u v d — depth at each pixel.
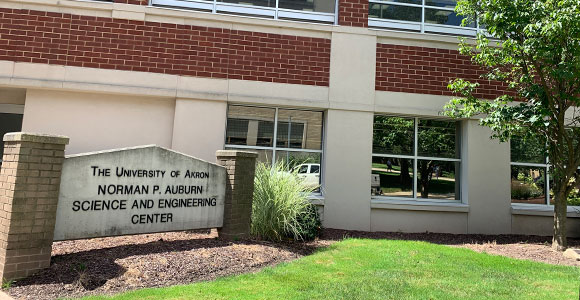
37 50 9.06
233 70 9.68
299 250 6.89
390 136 10.38
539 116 7.32
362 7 10.32
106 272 4.91
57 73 9.05
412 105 10.14
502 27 7.73
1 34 9.01
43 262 4.82
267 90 9.73
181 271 5.19
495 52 8.09
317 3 10.53
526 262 6.56
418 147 10.48
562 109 7.86
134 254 5.59
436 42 10.38
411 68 10.27
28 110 9.05
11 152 4.75
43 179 4.84
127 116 9.42
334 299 4.36
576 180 7.93
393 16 10.70
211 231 7.68
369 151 9.92
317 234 8.38
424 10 10.77
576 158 7.89
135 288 4.63
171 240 6.73
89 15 9.33
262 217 7.32
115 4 9.37
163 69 9.44
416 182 10.31
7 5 9.09
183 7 10.12
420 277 5.37
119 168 5.72
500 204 10.12
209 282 4.89
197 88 9.50
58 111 9.16
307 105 9.80
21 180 4.64
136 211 5.88
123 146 9.34
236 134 9.87
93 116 9.29
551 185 10.59
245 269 5.58
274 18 10.36
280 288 4.70
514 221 10.14
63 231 5.11
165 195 6.24
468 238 9.41
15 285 4.46
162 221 6.18
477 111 8.62
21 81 8.86
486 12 7.91
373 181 10.14
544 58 7.55
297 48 9.97
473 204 10.07
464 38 9.32
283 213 7.34
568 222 10.29
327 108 9.90
